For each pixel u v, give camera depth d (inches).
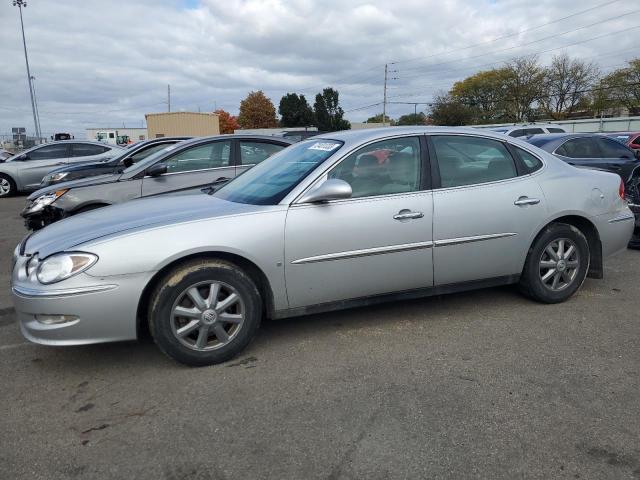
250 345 149.3
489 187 163.2
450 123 2918.3
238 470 95.3
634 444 100.7
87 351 147.7
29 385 128.7
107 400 120.7
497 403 116.0
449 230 156.5
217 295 134.3
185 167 272.2
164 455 100.0
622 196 189.6
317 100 3545.8
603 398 117.4
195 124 1382.9
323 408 115.1
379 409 114.3
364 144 152.8
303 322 166.1
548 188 171.8
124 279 125.7
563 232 173.3
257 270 140.6
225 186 175.2
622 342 147.2
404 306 179.2
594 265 185.8
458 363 135.7
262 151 286.4
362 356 140.9
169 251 128.6
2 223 390.0
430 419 110.0
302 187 143.7
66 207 256.7
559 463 95.7
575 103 2460.6
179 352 132.3
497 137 171.3
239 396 121.2
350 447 101.2
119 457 99.6
